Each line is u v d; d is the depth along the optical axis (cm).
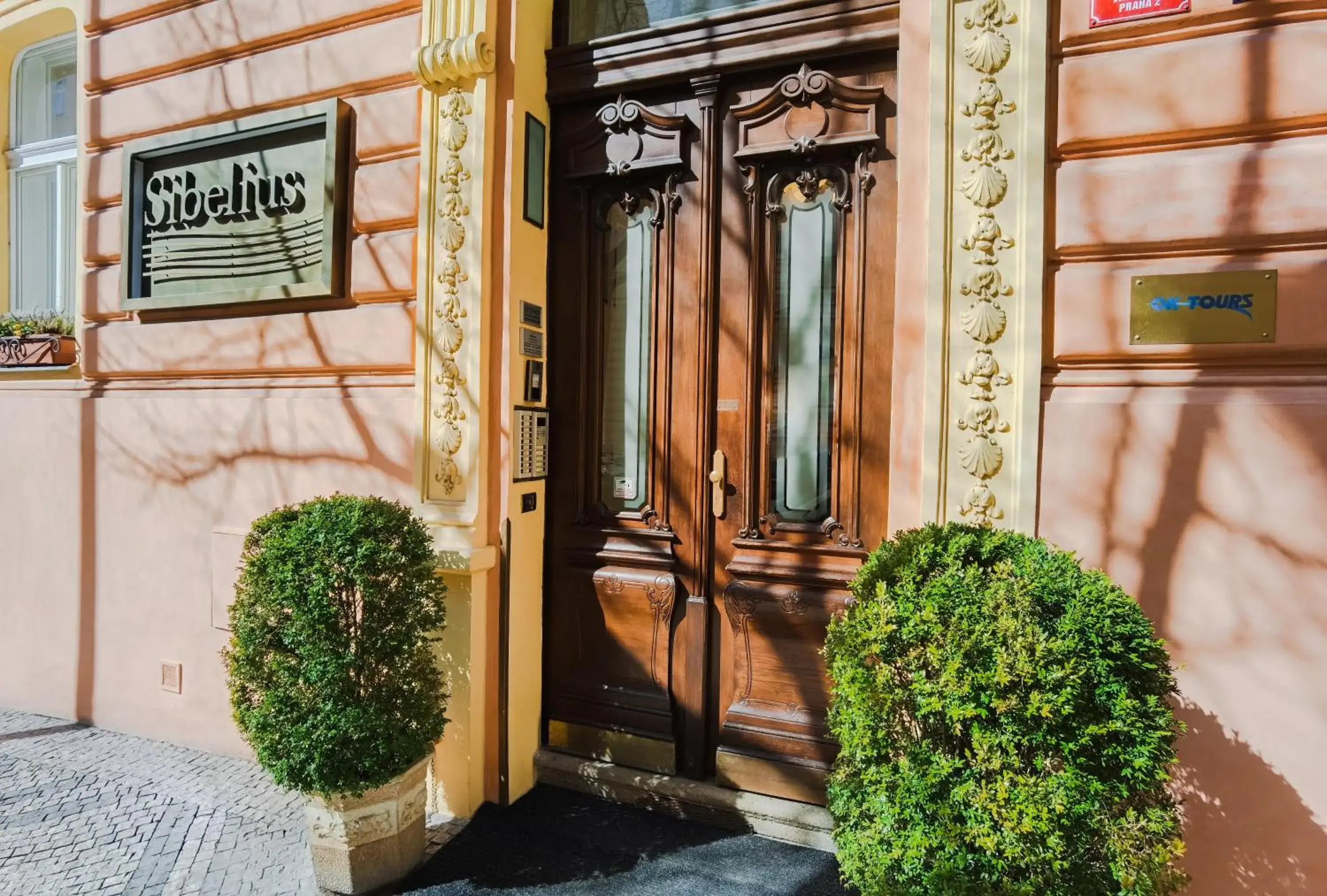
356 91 344
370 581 259
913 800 183
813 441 304
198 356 379
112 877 272
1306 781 217
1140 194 232
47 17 446
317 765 247
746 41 300
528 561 331
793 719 298
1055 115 241
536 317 332
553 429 344
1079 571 204
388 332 335
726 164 313
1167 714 181
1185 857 228
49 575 419
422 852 279
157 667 386
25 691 426
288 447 355
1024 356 241
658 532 323
